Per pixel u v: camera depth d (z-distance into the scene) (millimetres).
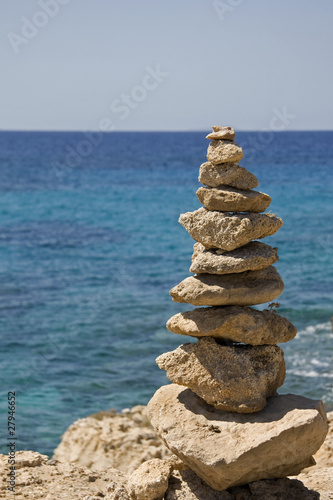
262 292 9453
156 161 129000
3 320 31172
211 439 9055
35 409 21344
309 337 27750
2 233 54812
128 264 43594
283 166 105750
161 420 9625
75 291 36875
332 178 86250
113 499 9531
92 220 60844
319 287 36188
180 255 46156
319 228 53438
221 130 9648
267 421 9086
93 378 24062
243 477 9039
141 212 64500
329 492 10320
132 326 29906
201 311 9695
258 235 9492
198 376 9461
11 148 179625
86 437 17453
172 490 9531
